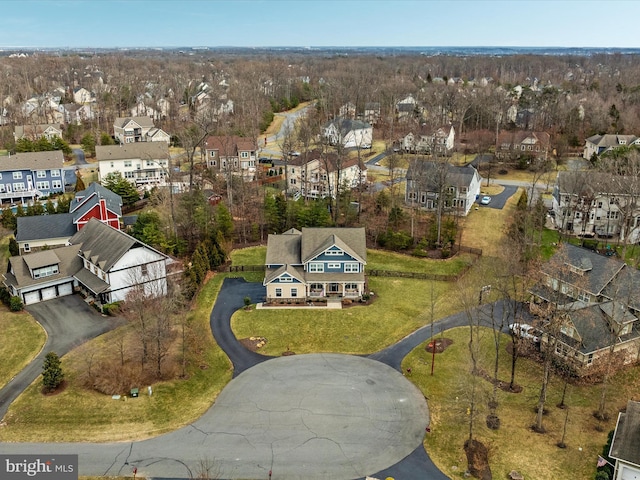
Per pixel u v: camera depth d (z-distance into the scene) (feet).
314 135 441.27
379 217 288.92
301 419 142.72
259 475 122.72
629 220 242.37
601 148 383.24
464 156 418.92
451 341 181.27
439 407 147.64
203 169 373.40
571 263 192.34
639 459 115.34
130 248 203.51
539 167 348.38
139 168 364.79
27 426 138.21
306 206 296.30
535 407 147.64
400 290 218.79
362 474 123.54
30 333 185.88
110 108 585.22
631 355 169.07
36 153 340.59
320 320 195.72
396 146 436.76
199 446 132.16
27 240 250.98
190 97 635.66
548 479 121.39
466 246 256.32
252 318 197.67
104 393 151.94
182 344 175.83
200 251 234.38
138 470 123.65
